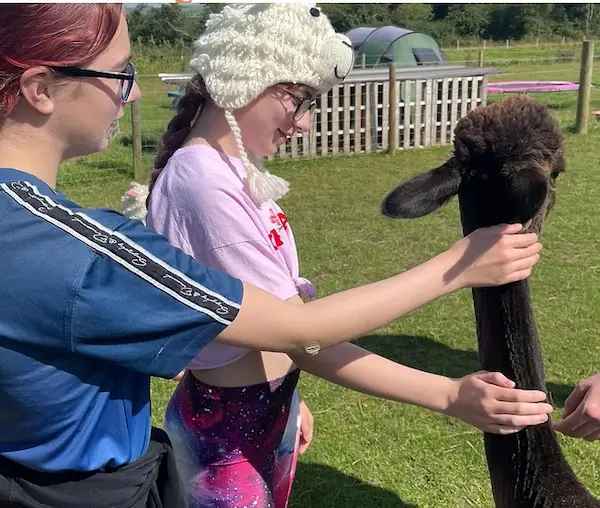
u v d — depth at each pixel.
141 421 1.55
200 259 1.95
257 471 2.22
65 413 1.39
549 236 7.26
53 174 1.46
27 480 1.46
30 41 1.29
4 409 1.38
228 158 2.00
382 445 4.00
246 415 2.16
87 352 1.34
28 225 1.31
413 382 2.05
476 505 3.50
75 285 1.30
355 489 3.66
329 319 1.60
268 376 2.17
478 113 2.18
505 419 1.99
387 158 12.12
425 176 2.07
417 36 18.73
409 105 12.77
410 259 6.93
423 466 3.82
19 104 1.37
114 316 1.33
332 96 12.31
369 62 18.55
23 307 1.30
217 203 1.90
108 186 10.62
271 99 1.94
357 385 2.07
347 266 6.80
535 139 2.08
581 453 3.79
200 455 2.21
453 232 7.67
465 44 50.12
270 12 1.88
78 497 1.47
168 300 1.38
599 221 7.68
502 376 2.02
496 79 22.23
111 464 1.48
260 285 1.91
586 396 2.16
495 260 1.81
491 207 2.07
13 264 1.29
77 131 1.44
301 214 8.66
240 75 1.87
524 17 51.16
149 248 1.40
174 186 1.95
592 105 15.80
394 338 5.32
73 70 1.35
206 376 2.17
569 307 5.59
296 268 2.18
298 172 11.25
